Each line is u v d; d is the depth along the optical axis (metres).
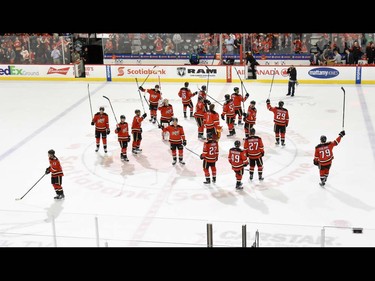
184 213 13.60
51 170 14.40
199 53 31.05
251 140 14.98
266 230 11.05
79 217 11.95
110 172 16.36
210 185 15.24
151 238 11.39
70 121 21.78
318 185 15.02
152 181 15.62
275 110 17.75
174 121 16.39
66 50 29.70
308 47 30.08
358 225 12.70
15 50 29.92
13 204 14.41
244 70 27.48
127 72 28.64
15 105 24.56
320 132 19.52
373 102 23.19
